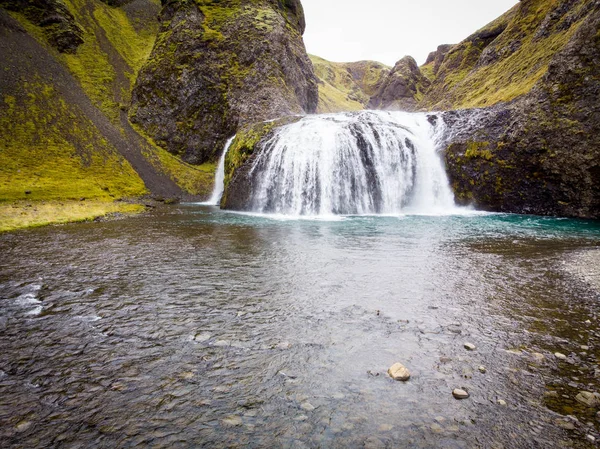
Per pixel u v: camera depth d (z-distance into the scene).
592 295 7.88
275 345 5.45
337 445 3.26
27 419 3.64
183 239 16.25
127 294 8.09
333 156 32.38
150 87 65.25
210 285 8.80
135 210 32.72
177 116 62.16
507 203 29.64
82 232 18.53
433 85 90.94
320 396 4.08
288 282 9.06
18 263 11.24
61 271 10.23
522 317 6.56
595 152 24.30
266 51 61.84
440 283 8.92
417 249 13.70
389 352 5.18
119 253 12.93
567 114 26.03
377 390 4.18
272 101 57.41
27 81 55.94
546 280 9.16
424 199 33.38
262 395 4.11
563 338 5.64
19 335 5.83
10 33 63.44
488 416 3.68
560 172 26.12
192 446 3.25
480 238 16.47
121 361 4.94
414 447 3.22
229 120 58.44
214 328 6.13
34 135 49.03
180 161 59.84
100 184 45.72
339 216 27.69
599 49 25.11
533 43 48.59
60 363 4.89
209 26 66.69
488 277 9.50
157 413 3.76
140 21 97.75
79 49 74.06
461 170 31.77
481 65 67.12
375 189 32.25
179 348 5.36
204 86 61.19
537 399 3.97
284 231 19.03
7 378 4.48
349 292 8.20
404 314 6.75
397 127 34.53
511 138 28.66
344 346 5.40
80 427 3.52
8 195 33.94
